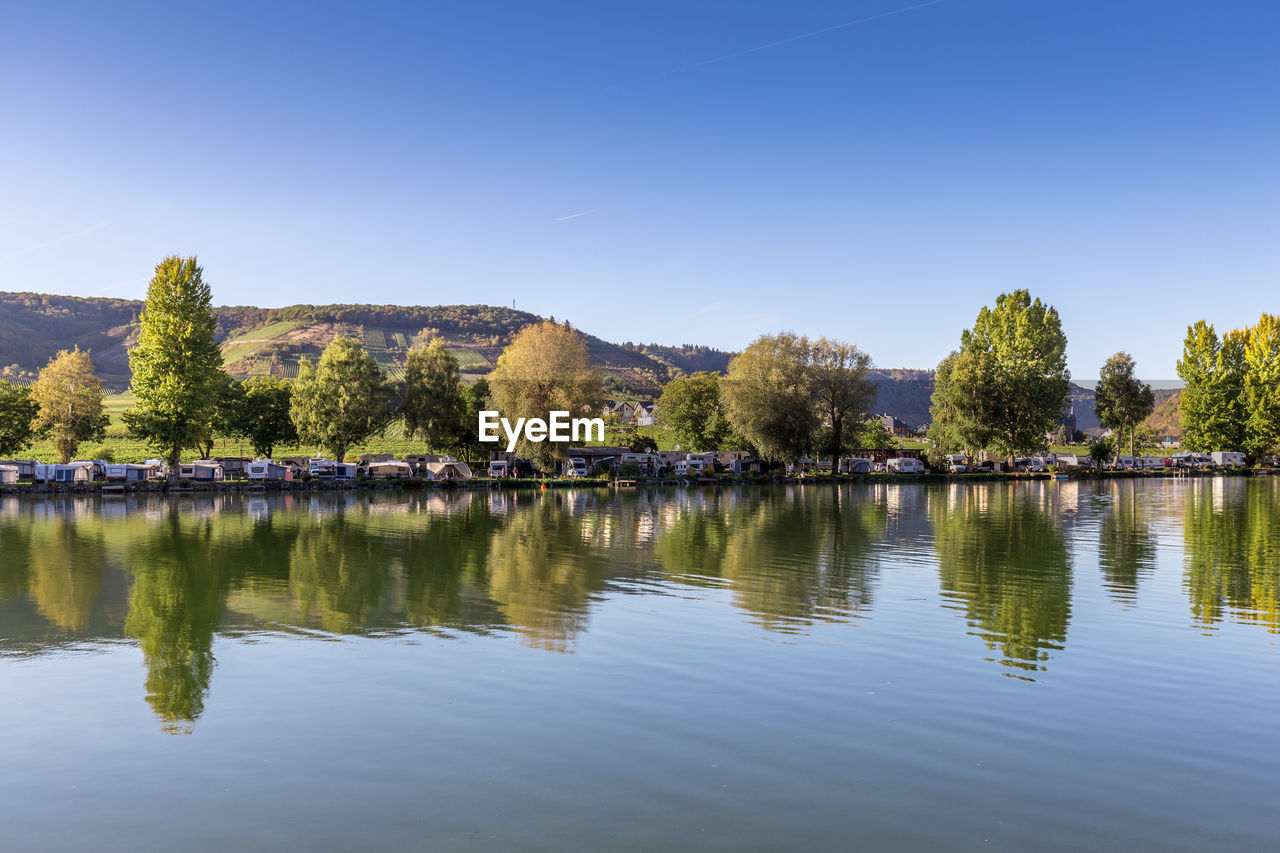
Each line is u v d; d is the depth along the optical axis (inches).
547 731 637.9
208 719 669.9
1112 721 655.1
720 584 1273.4
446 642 908.6
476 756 590.9
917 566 1450.5
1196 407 5561.0
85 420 4335.6
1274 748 601.3
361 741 620.1
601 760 582.2
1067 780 548.7
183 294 3469.5
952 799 522.9
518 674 785.6
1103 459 5826.8
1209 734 629.3
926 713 674.8
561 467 4677.7
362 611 1075.3
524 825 490.6
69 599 1166.3
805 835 477.7
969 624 986.1
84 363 4375.0
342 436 4338.1
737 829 485.1
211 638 933.8
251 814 506.9
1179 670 792.9
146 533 2010.3
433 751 600.7
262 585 1277.1
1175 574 1357.0
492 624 997.2
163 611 1082.1
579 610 1077.8
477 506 2950.3
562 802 519.5
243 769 572.1
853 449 4830.2
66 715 681.0
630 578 1332.4
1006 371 5098.4
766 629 964.0
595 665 813.9
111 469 3619.6
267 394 4822.8
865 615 1039.0
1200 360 5620.1
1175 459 5871.1
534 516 2513.5
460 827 489.1
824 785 541.6
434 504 3053.6
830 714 671.8
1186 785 541.6
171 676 787.4
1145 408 5718.5
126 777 560.7
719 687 743.7
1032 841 470.9
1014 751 596.7
